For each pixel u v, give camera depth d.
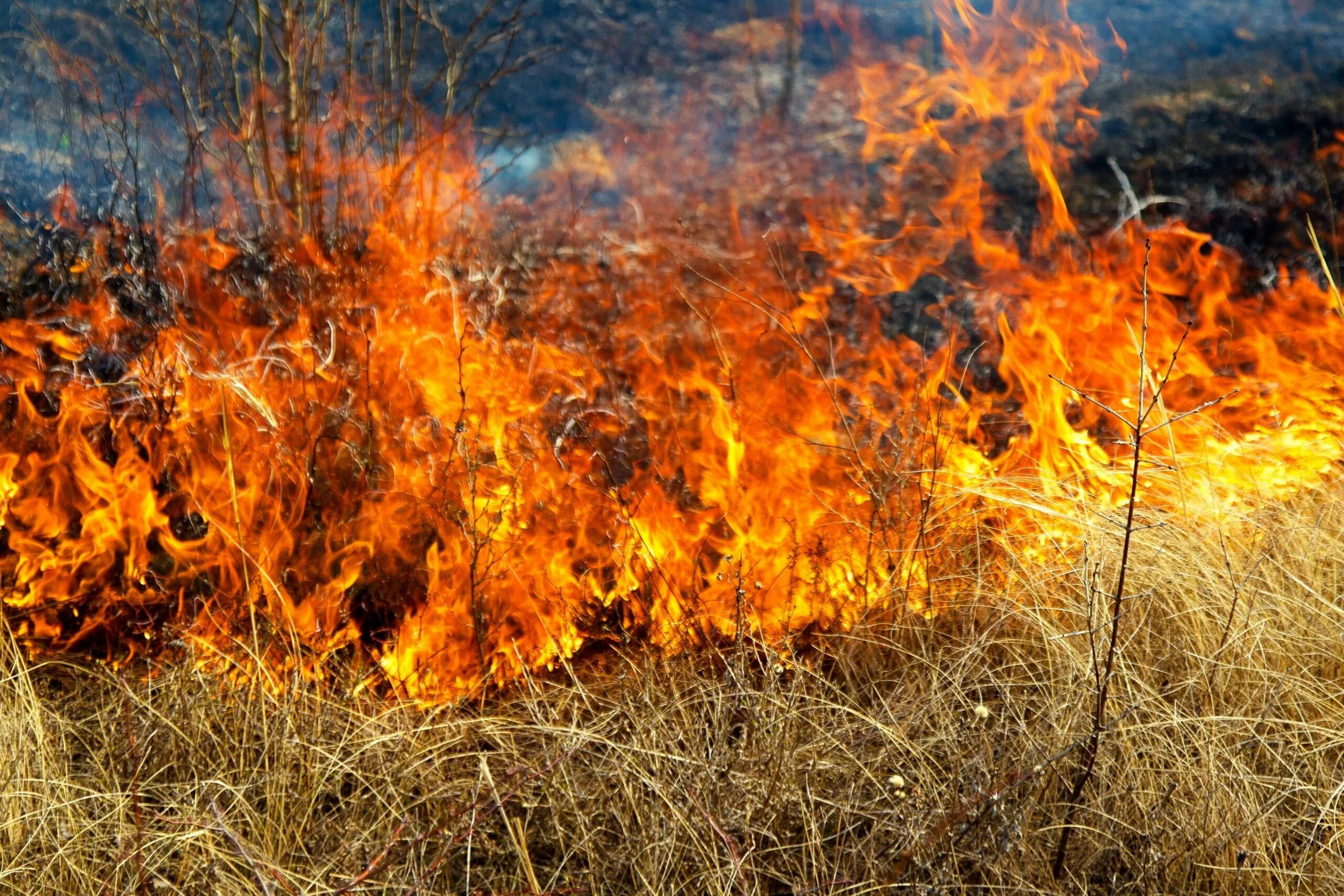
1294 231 7.08
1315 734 3.07
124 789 2.90
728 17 10.77
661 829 2.76
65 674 3.47
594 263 6.25
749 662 3.40
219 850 2.66
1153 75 9.46
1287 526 3.69
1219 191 7.59
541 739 3.10
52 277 4.97
